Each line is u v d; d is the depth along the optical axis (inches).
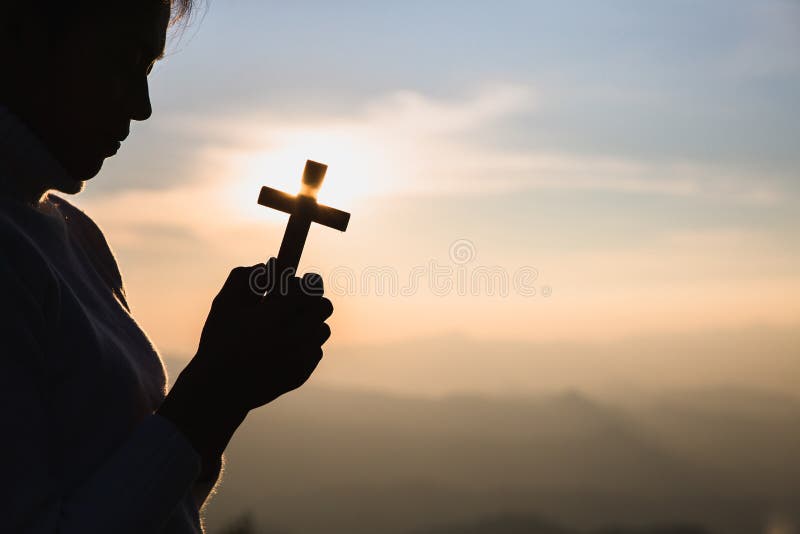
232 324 36.0
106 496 30.2
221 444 33.9
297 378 36.4
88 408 34.0
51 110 35.3
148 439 31.9
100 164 38.0
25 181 36.3
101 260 48.5
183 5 44.3
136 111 38.2
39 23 34.4
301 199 41.4
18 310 30.5
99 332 36.8
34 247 32.8
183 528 39.2
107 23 35.7
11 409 29.1
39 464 29.3
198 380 33.6
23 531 27.8
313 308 37.3
